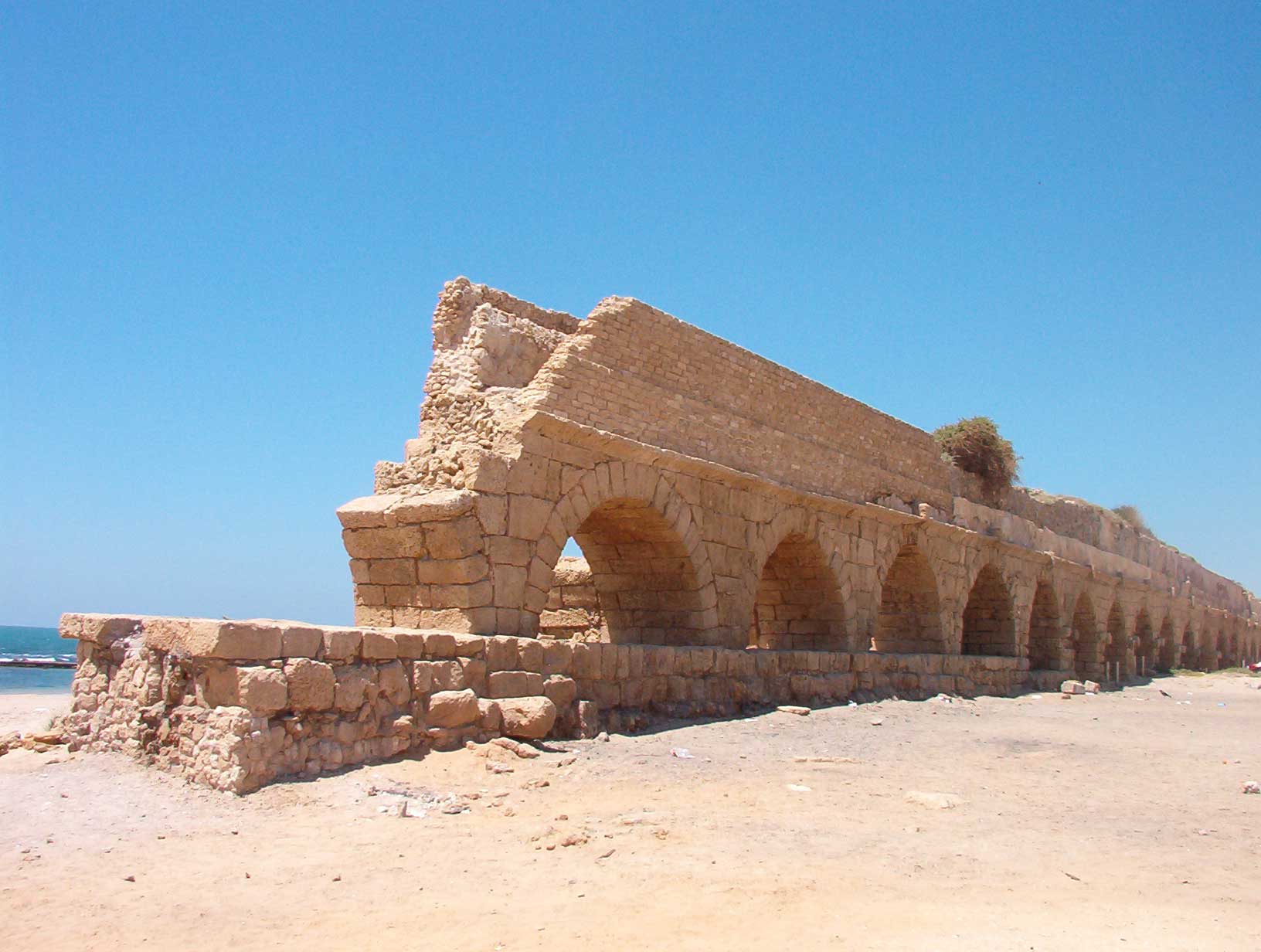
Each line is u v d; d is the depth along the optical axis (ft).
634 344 60.54
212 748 34.42
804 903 24.64
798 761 45.42
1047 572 116.78
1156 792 41.96
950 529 92.99
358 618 54.08
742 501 67.21
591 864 27.89
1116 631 143.23
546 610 75.66
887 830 32.78
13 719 53.62
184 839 29.45
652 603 65.16
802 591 78.64
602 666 51.75
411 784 36.14
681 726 53.06
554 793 36.70
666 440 61.57
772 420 72.59
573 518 54.85
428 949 21.68
